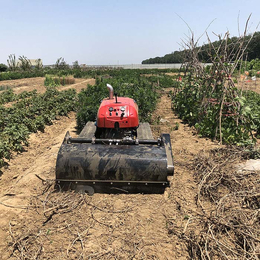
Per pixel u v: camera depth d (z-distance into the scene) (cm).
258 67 3341
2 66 5722
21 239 377
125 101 625
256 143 796
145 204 465
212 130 853
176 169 612
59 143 860
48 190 515
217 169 560
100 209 450
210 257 341
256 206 443
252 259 329
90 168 457
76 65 5450
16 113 1076
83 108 944
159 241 378
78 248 363
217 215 413
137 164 459
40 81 3206
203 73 1046
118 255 350
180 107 1220
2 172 644
